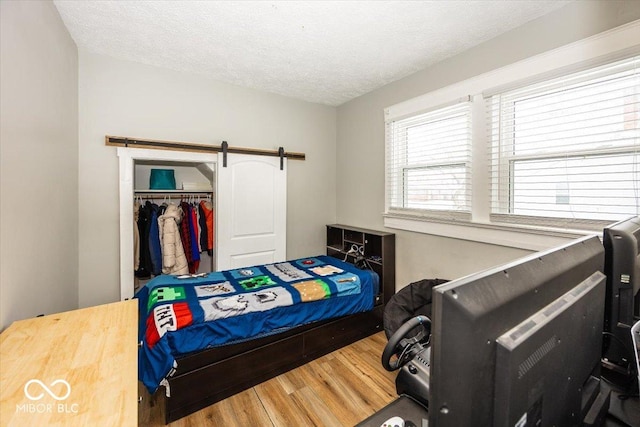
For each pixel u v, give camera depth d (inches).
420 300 91.0
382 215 126.3
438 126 104.6
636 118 62.7
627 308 34.4
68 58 82.4
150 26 80.4
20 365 37.6
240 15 75.3
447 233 100.5
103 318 51.3
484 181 89.6
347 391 78.7
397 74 112.3
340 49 93.1
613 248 34.7
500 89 83.7
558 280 23.6
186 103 112.0
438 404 16.7
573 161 72.6
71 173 85.8
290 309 87.4
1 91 45.8
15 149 50.3
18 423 28.8
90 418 29.8
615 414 32.5
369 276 108.7
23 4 53.7
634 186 63.4
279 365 85.6
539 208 79.4
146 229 110.7
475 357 17.1
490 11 73.7
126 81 101.0
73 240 88.4
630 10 61.7
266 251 132.8
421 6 71.7
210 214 125.0
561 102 73.2
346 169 147.6
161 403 74.0
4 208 46.8
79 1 69.4
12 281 49.4
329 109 151.6
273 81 119.7
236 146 124.0
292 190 141.0
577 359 25.2
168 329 68.4
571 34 70.2
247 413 70.9
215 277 103.0
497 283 18.8
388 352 50.5
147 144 104.3
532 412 19.7
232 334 75.9
